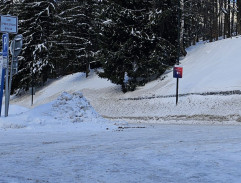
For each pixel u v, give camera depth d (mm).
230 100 19859
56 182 3766
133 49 29719
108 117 25625
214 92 21562
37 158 5582
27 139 9094
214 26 44969
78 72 45719
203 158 5277
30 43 41156
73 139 9000
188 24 34406
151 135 10055
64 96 15422
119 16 28875
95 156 5719
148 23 28188
